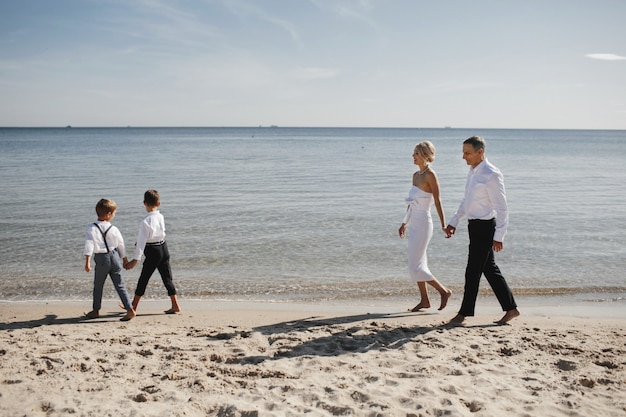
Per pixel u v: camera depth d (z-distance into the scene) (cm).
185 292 785
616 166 3822
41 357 449
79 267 927
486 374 421
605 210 1619
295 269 924
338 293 784
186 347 492
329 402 361
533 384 398
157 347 492
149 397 368
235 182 2448
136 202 1728
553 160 4650
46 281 839
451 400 364
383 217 1475
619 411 351
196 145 8119
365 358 462
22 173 2861
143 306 703
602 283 838
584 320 620
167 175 2812
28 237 1174
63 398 365
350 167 3556
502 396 375
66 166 3444
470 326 579
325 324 595
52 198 1808
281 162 4088
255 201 1789
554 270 919
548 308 690
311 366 440
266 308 690
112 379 404
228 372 423
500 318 622
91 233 609
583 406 359
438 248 1095
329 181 2527
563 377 413
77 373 416
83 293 776
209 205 1692
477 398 370
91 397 368
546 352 480
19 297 752
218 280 856
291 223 1379
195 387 390
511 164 4056
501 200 545
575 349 486
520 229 1305
